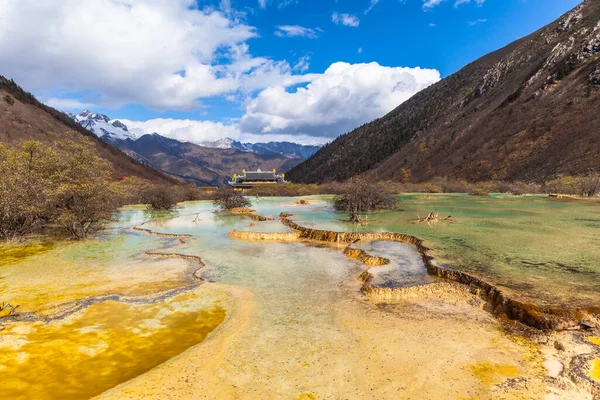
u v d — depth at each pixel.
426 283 8.24
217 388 4.70
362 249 11.94
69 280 9.53
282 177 65.44
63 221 15.02
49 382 4.89
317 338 6.06
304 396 4.50
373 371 5.03
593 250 10.12
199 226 18.84
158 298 8.12
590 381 4.45
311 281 9.30
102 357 5.56
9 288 8.84
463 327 6.30
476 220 16.27
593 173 31.19
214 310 7.45
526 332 5.96
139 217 23.06
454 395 4.44
